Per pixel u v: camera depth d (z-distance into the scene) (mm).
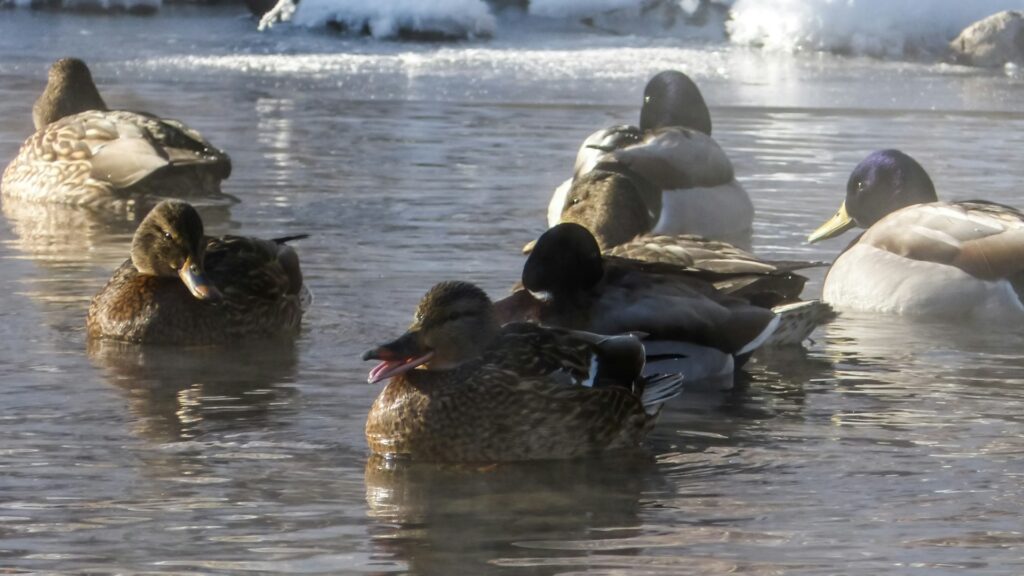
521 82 30031
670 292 12055
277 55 33281
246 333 13219
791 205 19719
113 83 29000
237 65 31812
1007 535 8570
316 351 12805
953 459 10031
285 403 11258
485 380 10008
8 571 7953
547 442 10023
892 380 12039
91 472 9609
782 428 10734
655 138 19047
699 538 8500
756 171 21828
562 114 26531
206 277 13070
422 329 10086
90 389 11547
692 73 31469
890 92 29641
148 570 7984
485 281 15086
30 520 8742
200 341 13055
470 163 22125
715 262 13336
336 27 36531
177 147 20094
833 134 24891
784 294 13438
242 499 9133
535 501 9164
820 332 13727
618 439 10266
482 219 18359
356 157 22469
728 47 35219
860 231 18422
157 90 28359
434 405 9992
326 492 9305
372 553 8227
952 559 8195
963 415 11070
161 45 34219
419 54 33625
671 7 37344
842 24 34656
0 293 14625
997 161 22188
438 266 15805
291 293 13891
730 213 18703
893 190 16422
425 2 35750
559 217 16938
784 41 34875
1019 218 14469
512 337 10281
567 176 21250
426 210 18859
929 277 14375
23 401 11188
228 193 19828
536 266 11961
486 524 8719
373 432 10180
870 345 13227
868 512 8961
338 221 18109
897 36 34344
